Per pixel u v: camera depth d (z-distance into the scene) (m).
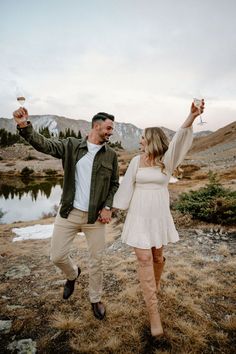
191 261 4.29
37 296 3.44
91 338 2.60
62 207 2.74
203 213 6.31
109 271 4.09
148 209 2.62
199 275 3.78
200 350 2.42
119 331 2.68
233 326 2.69
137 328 2.72
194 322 2.79
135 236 2.59
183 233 5.77
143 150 2.72
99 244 2.85
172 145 2.54
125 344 2.51
